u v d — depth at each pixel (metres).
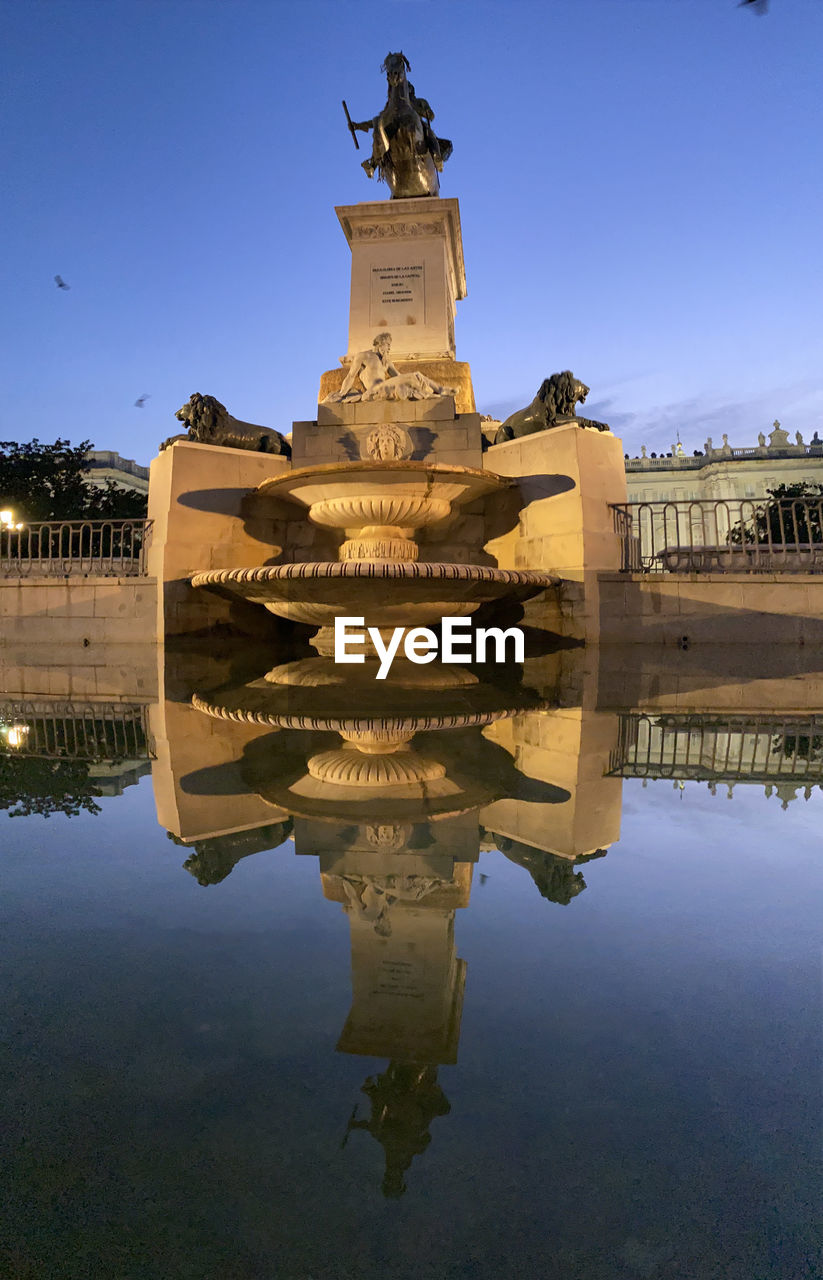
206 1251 0.80
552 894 1.90
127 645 11.60
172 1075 1.13
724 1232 0.83
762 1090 1.10
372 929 1.68
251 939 1.64
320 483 10.33
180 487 11.67
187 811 2.73
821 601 10.57
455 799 2.91
